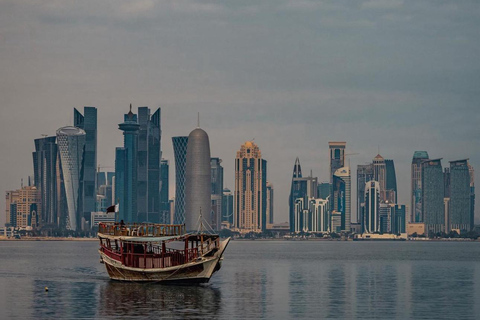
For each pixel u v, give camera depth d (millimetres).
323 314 168625
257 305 182125
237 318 161125
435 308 180125
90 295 196375
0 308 173875
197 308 173250
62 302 183375
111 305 176875
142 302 181375
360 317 165000
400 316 167000
